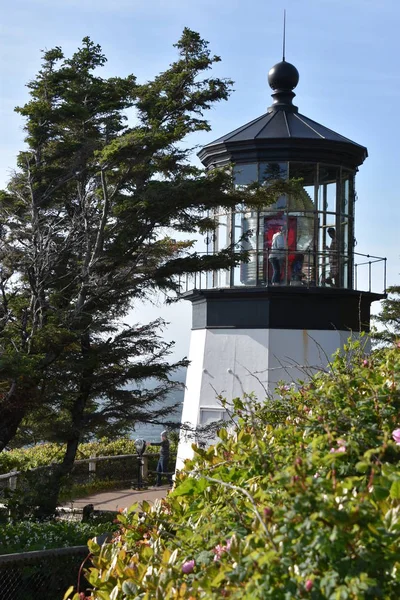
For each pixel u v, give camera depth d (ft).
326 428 16.29
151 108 68.80
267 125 72.84
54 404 61.21
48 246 61.77
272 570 12.53
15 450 89.66
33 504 59.21
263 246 71.46
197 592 14.15
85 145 66.74
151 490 83.51
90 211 66.80
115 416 62.75
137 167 63.67
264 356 70.28
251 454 18.65
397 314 98.53
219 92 69.21
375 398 19.24
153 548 17.83
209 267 65.51
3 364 51.96
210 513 17.34
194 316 76.95
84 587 40.96
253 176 71.05
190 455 70.95
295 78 76.28
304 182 71.15
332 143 70.38
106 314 63.77
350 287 74.13
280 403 25.54
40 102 66.54
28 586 39.50
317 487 13.12
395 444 16.53
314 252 71.31
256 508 14.28
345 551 12.41
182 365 65.00
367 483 15.24
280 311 70.49
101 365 63.05
